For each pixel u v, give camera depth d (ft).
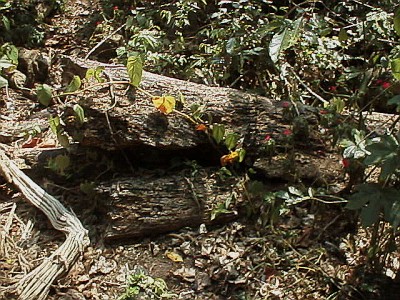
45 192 9.16
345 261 8.39
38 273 7.86
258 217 8.85
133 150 9.21
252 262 8.36
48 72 12.96
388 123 9.71
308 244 8.60
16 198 9.52
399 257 8.38
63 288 8.00
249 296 7.98
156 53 11.89
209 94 9.47
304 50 11.37
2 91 12.39
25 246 8.69
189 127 9.18
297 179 9.05
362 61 11.73
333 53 11.37
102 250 8.55
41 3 15.58
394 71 7.05
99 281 8.17
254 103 9.50
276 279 8.16
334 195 8.86
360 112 8.84
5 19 13.93
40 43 14.53
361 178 8.72
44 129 11.01
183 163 9.25
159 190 8.80
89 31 14.94
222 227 8.81
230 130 9.27
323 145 9.35
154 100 8.80
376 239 7.97
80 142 9.12
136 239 8.70
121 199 8.64
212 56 11.57
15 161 9.85
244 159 9.28
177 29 13.35
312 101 11.14
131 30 13.37
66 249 8.19
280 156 9.23
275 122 9.42
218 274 8.20
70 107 9.09
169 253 8.50
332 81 11.41
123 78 9.30
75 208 9.23
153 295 7.82
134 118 8.93
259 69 11.08
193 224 8.77
